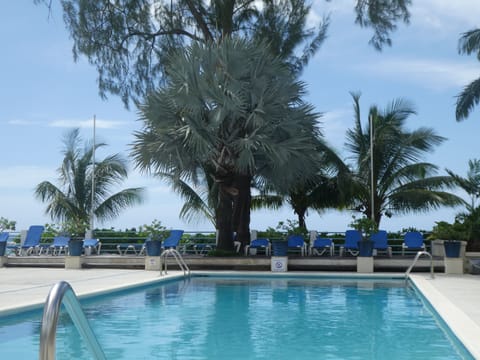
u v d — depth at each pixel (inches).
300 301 391.5
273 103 656.4
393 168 842.2
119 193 971.9
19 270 637.9
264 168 707.4
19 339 247.0
